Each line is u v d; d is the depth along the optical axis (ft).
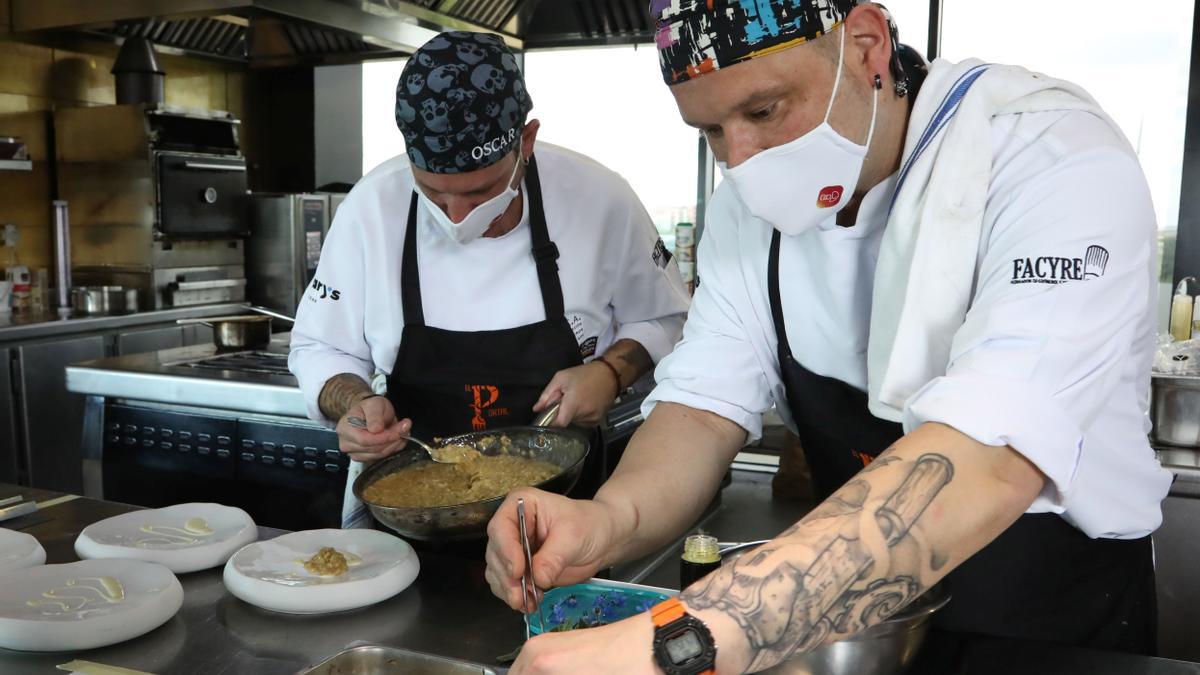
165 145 14.48
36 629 3.66
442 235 6.07
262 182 18.31
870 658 3.10
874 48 3.30
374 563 4.38
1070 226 2.97
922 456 2.72
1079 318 2.86
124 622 3.75
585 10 13.65
